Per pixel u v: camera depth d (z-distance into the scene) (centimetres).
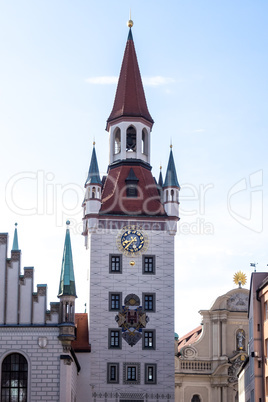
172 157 8925
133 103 9219
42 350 7019
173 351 8350
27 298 7144
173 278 8531
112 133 9219
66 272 7200
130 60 9538
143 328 8388
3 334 7050
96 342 8312
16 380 6975
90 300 8419
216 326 10188
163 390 8250
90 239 8581
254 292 7256
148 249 8588
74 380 7631
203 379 10081
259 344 7138
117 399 8194
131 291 8469
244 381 8675
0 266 7212
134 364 8281
